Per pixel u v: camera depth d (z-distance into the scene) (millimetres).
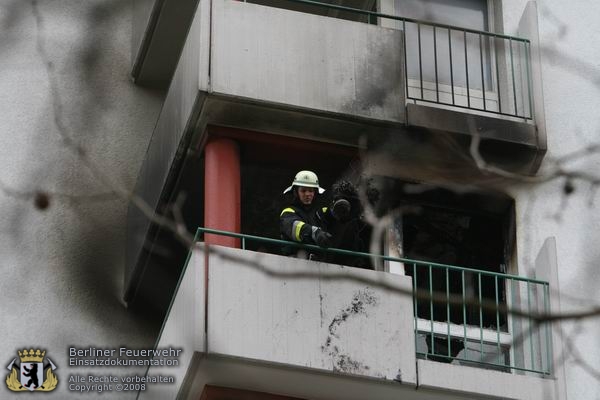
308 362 15633
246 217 20766
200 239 17859
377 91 17969
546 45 19641
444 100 19031
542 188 18562
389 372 15883
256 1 20453
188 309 15719
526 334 17359
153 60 20938
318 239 15945
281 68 17641
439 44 19500
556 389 16625
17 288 19078
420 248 18484
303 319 15797
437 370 16141
